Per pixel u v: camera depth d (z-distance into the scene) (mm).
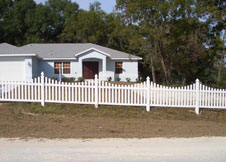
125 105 12094
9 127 8820
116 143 7203
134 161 5730
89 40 42969
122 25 20844
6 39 46031
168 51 21938
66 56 28000
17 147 6625
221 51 23969
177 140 7738
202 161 5836
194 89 12188
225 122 11500
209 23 19344
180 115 11844
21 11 45312
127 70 29438
